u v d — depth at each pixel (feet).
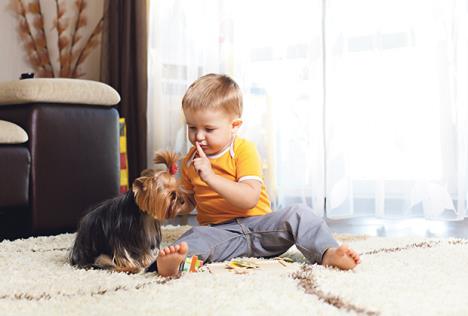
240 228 4.67
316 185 8.66
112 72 10.03
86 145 7.17
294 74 8.90
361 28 8.43
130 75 9.86
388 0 8.17
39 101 6.77
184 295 3.22
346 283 3.47
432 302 3.04
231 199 4.61
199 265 4.15
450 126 7.74
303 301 3.05
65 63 10.44
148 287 3.47
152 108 9.90
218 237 4.50
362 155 8.46
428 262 4.22
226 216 4.89
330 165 8.52
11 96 6.80
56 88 6.86
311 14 8.70
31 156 6.65
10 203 6.41
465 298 3.14
